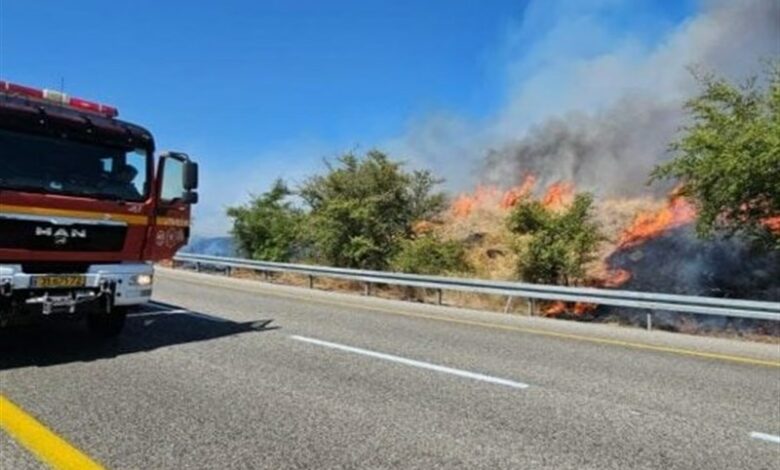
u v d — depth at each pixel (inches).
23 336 343.9
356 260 964.0
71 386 243.0
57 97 300.7
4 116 264.4
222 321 424.8
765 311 425.1
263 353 317.4
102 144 295.9
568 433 202.8
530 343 383.2
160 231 318.7
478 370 294.5
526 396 248.7
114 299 297.0
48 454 171.5
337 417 211.8
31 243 269.3
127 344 330.6
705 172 568.4
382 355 322.3
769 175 536.4
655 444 194.7
